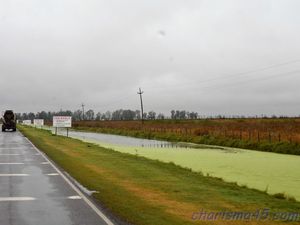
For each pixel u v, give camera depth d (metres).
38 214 11.26
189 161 30.30
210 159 31.95
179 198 13.91
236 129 62.94
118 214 11.20
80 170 21.42
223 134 55.69
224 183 18.50
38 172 20.73
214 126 74.44
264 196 15.10
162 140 63.00
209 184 17.92
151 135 70.69
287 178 21.67
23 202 12.98
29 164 24.52
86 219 10.66
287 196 15.83
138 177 19.41
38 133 72.19
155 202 13.01
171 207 12.28
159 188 16.09
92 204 12.64
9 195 14.21
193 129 71.25
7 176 19.23
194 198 14.02
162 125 95.12
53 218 10.78
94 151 36.03
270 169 25.53
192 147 46.66
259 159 31.97
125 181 17.84
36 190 15.27
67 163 24.84
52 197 13.84
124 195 14.14
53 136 62.59
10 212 11.51
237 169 25.48
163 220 10.52
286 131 53.56
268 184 19.50
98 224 10.13
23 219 10.66
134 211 11.54
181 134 64.00
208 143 52.72
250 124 75.19
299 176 22.41
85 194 14.41
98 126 119.31
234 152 39.09
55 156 29.50
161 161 28.95
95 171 21.23
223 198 14.20
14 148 37.72
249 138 47.84
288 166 27.14
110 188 15.66
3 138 55.66
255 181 20.48
